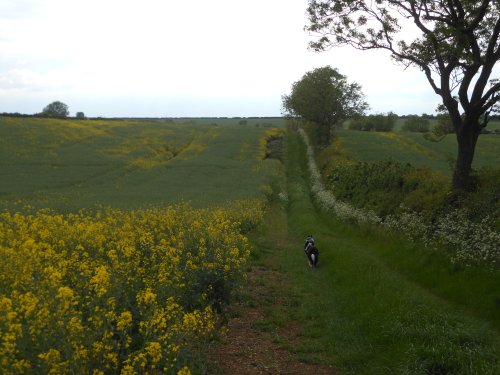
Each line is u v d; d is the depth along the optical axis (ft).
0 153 156.46
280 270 46.03
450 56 46.09
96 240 31.91
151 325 17.75
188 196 98.94
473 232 38.11
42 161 150.61
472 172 51.29
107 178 132.46
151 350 15.90
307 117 211.82
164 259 29.07
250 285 39.14
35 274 22.03
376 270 39.09
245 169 151.43
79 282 21.75
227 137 228.84
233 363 23.36
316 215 85.56
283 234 69.62
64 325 15.67
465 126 47.91
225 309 30.66
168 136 224.74
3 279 21.68
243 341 26.55
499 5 43.73
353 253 46.60
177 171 147.13
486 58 45.06
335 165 132.16
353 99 205.57
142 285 24.80
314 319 30.91
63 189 114.01
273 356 24.62
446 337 23.43
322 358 24.47
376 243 53.16
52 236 34.42
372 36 48.96
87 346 16.07
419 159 171.94
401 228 50.80
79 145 182.39
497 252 33.58
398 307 28.53
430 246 42.11
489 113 47.42
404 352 22.99
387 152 186.09
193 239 35.81
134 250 29.40
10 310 16.02
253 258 49.88
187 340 20.25
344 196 86.94
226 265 30.12
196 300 26.68
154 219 45.62
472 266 35.01
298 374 22.57
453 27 44.57
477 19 44.45
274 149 207.10
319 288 39.14
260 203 85.92
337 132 244.63
